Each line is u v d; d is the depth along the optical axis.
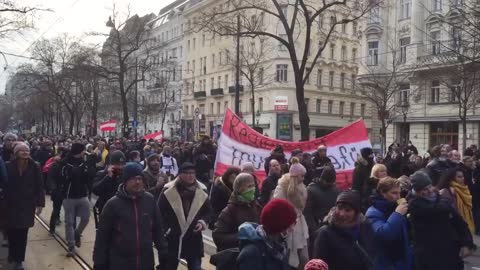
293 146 11.61
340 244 4.09
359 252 4.12
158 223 5.30
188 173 6.29
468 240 4.96
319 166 10.66
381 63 38.94
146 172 8.27
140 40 44.00
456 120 32.66
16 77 64.62
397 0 38.31
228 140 11.16
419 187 4.88
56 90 53.59
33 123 80.12
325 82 57.69
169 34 79.69
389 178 5.04
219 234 5.21
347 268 4.07
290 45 18.86
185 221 6.16
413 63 34.81
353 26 60.31
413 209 4.85
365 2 30.11
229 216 5.24
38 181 7.74
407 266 4.67
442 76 31.86
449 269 4.79
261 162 11.14
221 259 3.98
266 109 55.34
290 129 54.03
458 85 26.78
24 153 7.58
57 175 8.85
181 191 6.29
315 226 6.41
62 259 8.23
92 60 42.81
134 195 5.11
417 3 35.47
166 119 77.81
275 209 3.66
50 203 14.47
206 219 6.36
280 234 3.73
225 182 6.99
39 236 9.99
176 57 75.12
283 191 6.10
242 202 5.27
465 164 11.32
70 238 8.47
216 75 65.50
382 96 37.53
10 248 7.66
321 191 6.57
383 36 39.12
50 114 68.69
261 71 50.78
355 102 61.38
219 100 64.88
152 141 19.86
